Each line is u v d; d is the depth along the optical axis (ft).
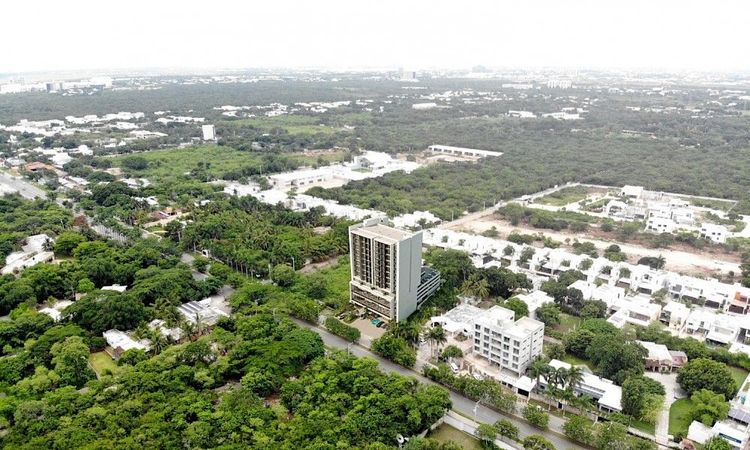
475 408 581.53
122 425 501.97
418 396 552.00
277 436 497.87
